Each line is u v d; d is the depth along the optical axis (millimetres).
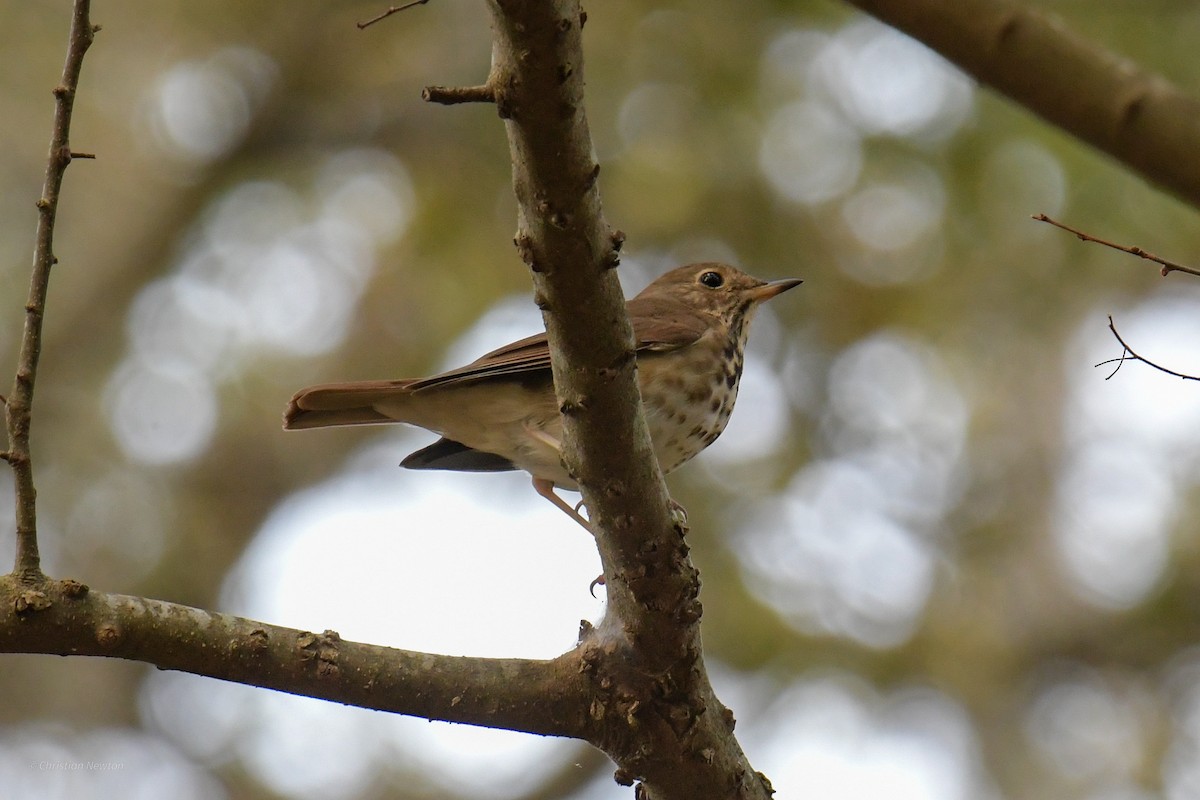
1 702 14719
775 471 14703
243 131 16688
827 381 14914
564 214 5020
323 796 14219
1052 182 13156
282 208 16781
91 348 16062
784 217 14508
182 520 15555
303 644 5676
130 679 14969
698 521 14453
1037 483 15359
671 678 6184
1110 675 15109
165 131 16891
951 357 15039
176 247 16609
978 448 15352
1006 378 15602
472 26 16078
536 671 6156
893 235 14492
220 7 16625
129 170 16719
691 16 14273
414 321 15953
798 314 14766
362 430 16672
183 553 15445
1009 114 12969
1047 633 14969
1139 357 6531
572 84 4688
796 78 14078
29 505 5285
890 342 14969
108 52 16578
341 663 5723
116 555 15242
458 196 15320
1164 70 12484
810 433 14852
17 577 5273
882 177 13984
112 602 5359
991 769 14414
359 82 16641
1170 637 15062
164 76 16812
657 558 5883
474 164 15438
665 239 14625
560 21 4527
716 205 14453
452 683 5969
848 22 13359
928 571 15000
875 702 14219
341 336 16281
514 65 4629
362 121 16719
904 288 14562
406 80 16406
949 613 14859
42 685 14859
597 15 14445
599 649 6188
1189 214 12516
